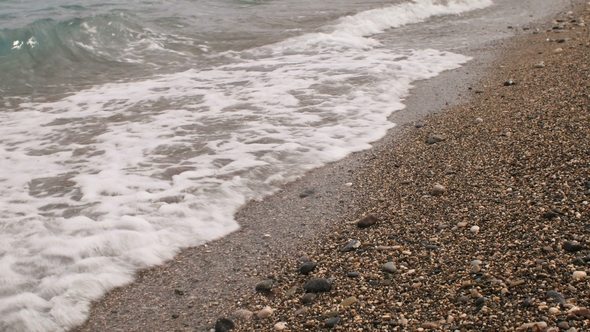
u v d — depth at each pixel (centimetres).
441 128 666
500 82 830
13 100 858
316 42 1162
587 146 524
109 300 392
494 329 298
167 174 580
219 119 739
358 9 1423
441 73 927
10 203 521
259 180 567
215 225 487
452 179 516
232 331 345
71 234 464
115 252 443
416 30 1294
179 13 1375
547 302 309
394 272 378
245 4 1514
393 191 516
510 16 1388
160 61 1061
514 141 578
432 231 427
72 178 577
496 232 403
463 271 362
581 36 1067
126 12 1262
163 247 453
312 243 445
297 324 342
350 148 641
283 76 936
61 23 1100
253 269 418
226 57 1080
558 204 423
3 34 1038
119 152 641
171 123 730
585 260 342
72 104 829
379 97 816
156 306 383
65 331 361
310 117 741
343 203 509
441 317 320
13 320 363
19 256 432
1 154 641
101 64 1039
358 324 329
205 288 400
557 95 712
